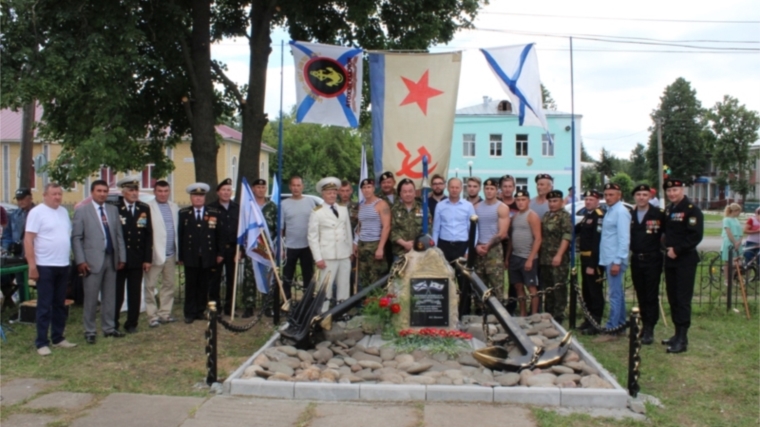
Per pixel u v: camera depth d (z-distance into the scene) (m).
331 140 51.69
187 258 9.11
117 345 7.95
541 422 5.30
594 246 8.81
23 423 5.34
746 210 56.16
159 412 5.56
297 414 5.49
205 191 9.24
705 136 55.25
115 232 8.35
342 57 9.22
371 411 5.55
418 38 12.88
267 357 6.71
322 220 8.57
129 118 11.53
